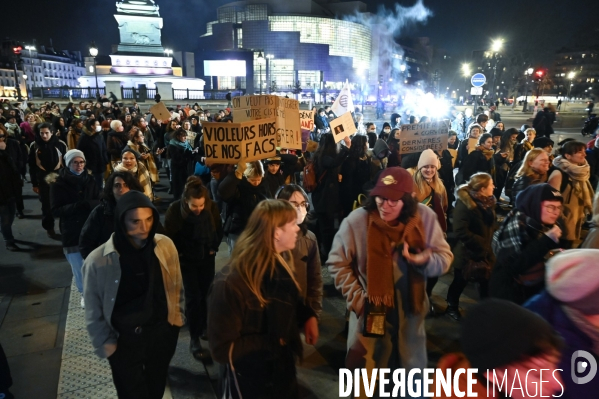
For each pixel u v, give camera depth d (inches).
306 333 96.9
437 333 167.6
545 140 263.6
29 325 173.9
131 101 1306.6
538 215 117.5
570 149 189.6
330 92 2143.2
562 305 68.7
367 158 249.8
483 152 284.8
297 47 4648.1
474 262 158.4
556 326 69.9
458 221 157.4
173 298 110.7
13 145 383.9
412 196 102.9
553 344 49.1
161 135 473.7
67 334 166.1
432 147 250.2
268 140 191.2
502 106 1950.1
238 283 81.2
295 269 102.6
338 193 235.5
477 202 156.9
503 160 342.6
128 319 102.3
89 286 101.3
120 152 305.4
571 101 2431.1
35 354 153.4
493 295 128.3
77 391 133.0
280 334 83.6
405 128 247.1
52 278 219.6
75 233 168.7
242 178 171.0
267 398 84.0
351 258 109.2
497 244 127.7
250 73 2458.2
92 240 137.1
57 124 450.3
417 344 106.5
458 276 172.9
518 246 120.2
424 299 107.6
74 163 167.2
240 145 184.7
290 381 86.5
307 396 131.7
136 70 1523.1
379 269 102.3
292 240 84.4
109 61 2509.8
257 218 82.7
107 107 753.6
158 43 1556.3
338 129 277.3
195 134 426.3
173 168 345.7
